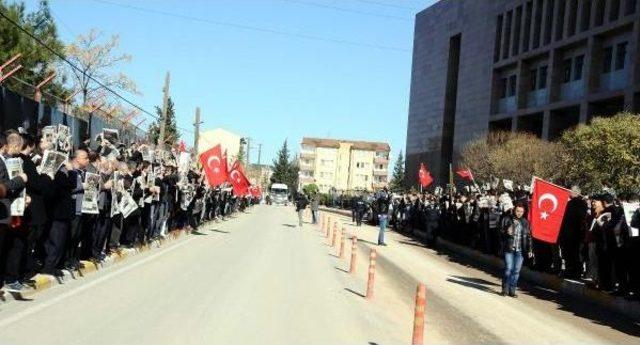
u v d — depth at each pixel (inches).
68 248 438.0
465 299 503.8
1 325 291.7
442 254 925.2
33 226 378.0
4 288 352.5
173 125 2805.1
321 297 441.4
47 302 350.9
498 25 3056.1
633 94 1969.7
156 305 366.0
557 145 1921.8
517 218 553.6
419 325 289.7
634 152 1384.1
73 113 679.7
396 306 437.1
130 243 615.5
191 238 844.0
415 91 4141.2
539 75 2620.6
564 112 2437.3
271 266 597.6
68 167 431.2
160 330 304.5
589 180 1444.4
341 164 6343.5
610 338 392.5
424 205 1259.2
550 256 677.3
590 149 1453.0
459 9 3563.0
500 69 2997.0
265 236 989.2
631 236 477.4
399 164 6245.1
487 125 3024.1
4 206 322.0
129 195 536.1
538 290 607.2
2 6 1111.0
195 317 340.2
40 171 371.9
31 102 552.1
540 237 592.4
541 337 378.0
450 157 3718.0
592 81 2203.5
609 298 520.7
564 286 611.8
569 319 451.8
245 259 639.8
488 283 626.8
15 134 331.9
